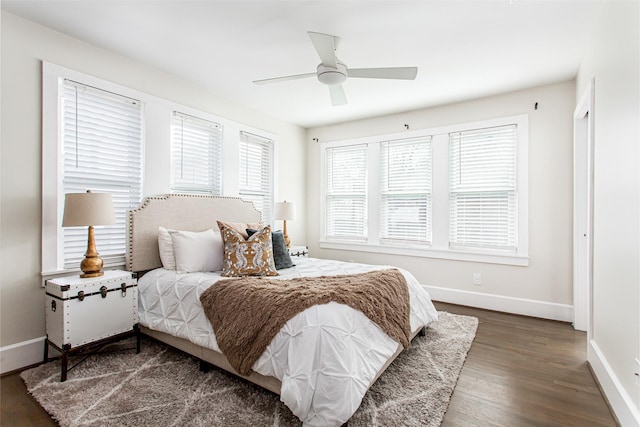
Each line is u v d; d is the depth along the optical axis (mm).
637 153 1525
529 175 3387
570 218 3203
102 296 2248
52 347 2318
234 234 2725
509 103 3488
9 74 2162
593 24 2223
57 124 2377
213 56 2750
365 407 1757
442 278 3904
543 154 3318
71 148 2490
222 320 1987
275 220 4422
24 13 2160
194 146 3395
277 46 2572
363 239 4520
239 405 1766
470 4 2023
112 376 2078
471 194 3727
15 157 2189
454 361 2307
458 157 3805
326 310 1725
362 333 1789
